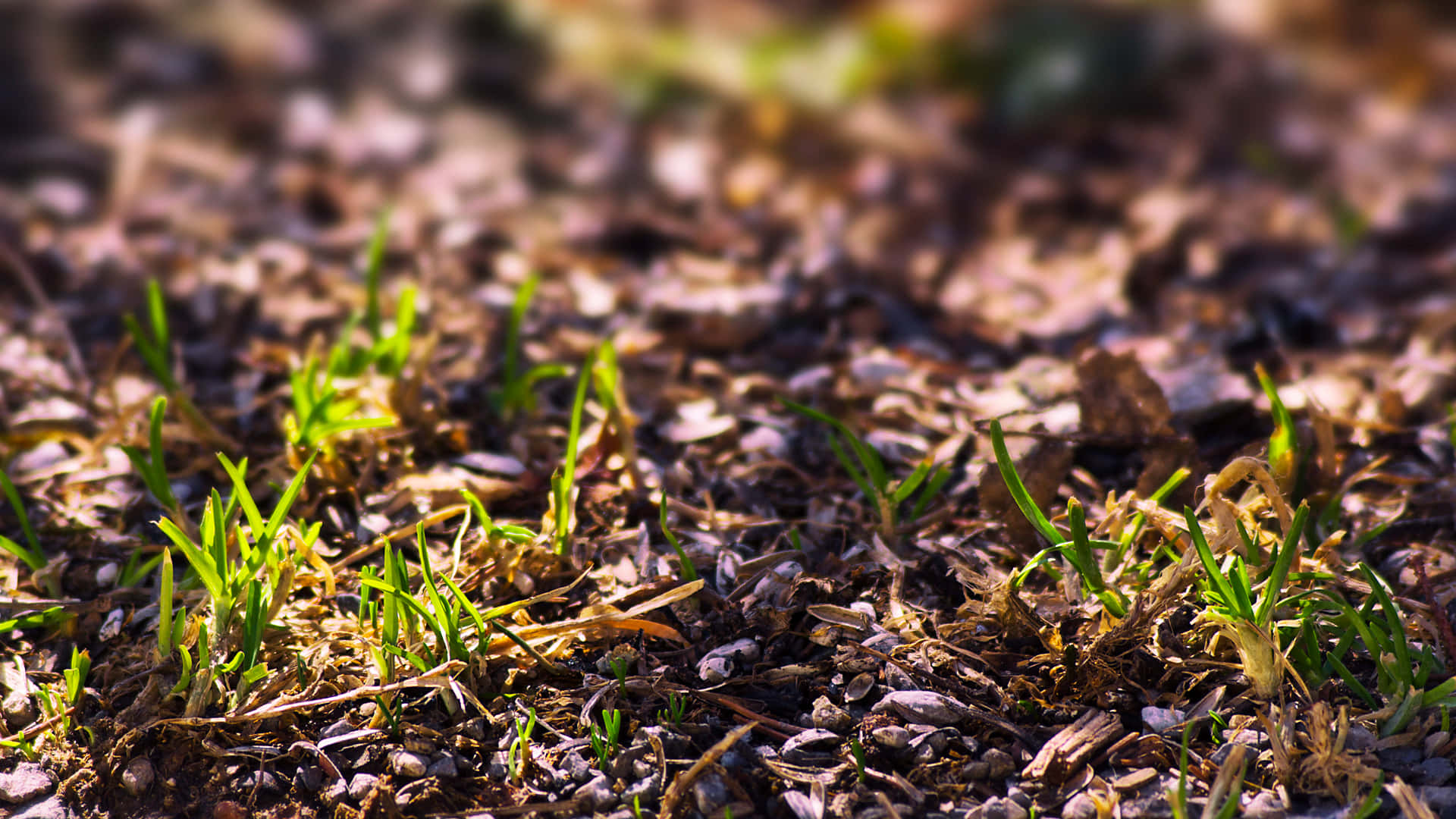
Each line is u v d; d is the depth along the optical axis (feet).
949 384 2.77
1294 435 2.35
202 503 2.51
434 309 2.95
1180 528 2.29
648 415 2.70
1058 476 2.43
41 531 2.46
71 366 2.78
